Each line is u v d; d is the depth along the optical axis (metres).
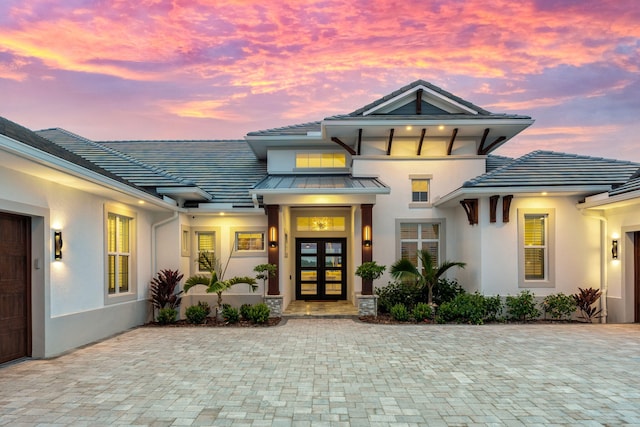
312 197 12.53
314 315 12.16
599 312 11.77
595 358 7.41
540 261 12.02
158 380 6.16
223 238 13.46
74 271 8.53
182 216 12.80
